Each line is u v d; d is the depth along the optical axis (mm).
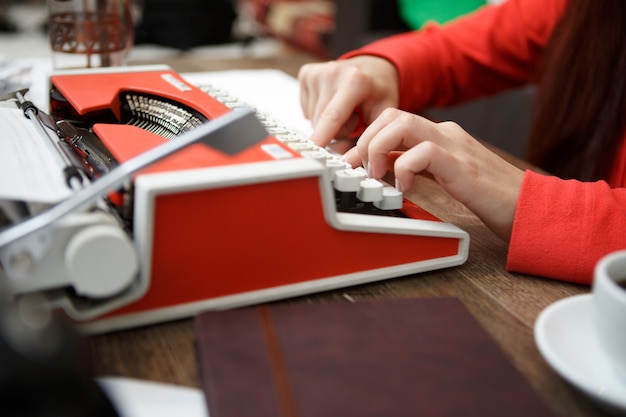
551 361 395
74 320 441
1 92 960
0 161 485
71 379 340
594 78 874
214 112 692
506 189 595
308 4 3842
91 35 987
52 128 653
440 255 573
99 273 424
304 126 918
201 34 2838
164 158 421
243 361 398
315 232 505
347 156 647
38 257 416
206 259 470
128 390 395
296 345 417
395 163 589
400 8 2520
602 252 551
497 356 418
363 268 537
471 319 463
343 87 816
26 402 329
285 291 504
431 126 602
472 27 1201
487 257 607
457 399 374
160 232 449
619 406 368
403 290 539
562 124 914
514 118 1921
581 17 872
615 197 593
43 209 455
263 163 489
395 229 538
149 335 460
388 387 381
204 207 458
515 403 374
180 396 395
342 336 431
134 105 771
